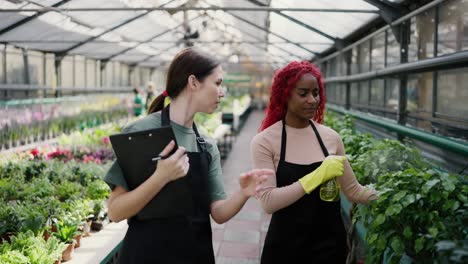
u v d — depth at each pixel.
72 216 3.47
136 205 1.54
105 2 7.66
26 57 9.55
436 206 1.95
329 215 2.05
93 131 9.77
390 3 5.12
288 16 7.87
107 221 3.92
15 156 6.29
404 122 5.38
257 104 29.69
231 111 13.22
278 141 2.12
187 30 12.13
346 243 2.12
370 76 6.10
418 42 4.77
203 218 1.74
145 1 8.80
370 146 3.32
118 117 14.42
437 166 3.22
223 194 1.87
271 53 15.65
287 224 2.06
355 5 5.58
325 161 1.90
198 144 1.80
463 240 1.69
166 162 1.49
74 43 10.58
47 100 9.18
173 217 1.66
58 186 4.55
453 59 3.40
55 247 2.89
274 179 2.03
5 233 3.14
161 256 1.64
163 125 1.71
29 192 4.32
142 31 11.62
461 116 3.87
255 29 11.22
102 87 14.15
